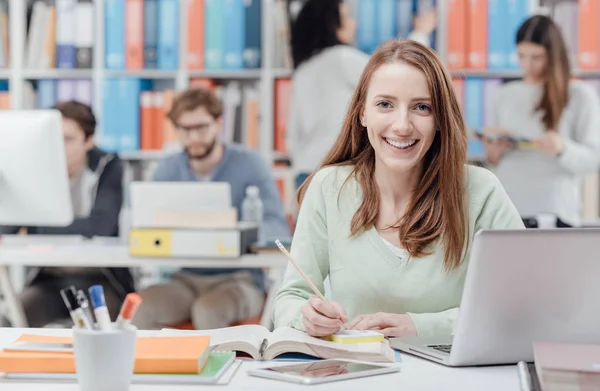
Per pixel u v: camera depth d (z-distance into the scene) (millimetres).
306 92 3998
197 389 1107
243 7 4219
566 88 3869
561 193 3881
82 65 4293
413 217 1684
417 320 1567
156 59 4254
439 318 1584
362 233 1726
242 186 3660
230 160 3686
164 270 4172
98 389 1040
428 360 1312
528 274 1176
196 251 2812
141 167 4363
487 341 1224
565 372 1043
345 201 1757
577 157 3799
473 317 1198
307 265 1760
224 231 2803
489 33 4082
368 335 1389
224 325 3123
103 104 4242
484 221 1715
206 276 3477
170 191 3014
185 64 4250
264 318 2982
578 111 3918
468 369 1245
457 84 4062
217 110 3648
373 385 1135
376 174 1755
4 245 3152
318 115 3980
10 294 2994
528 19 3879
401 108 1612
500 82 4078
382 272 1688
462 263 1676
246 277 3443
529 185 3881
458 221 1666
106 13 4273
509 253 1157
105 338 1032
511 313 1204
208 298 3156
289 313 1629
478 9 4070
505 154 3896
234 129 4238
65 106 3678
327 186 1792
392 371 1222
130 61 4270
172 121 3654
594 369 1045
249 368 1247
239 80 4438
